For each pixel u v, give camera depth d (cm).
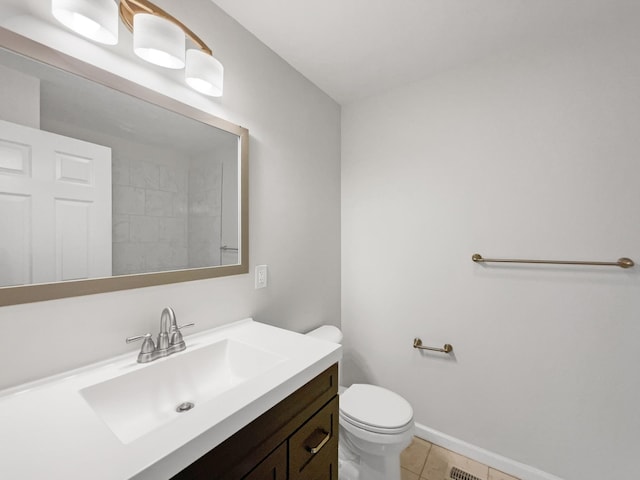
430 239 178
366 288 205
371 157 201
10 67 72
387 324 196
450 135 171
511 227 154
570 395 141
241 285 135
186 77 100
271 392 74
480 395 163
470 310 166
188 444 55
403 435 124
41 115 77
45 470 47
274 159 153
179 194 109
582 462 138
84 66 84
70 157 82
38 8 77
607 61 131
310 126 181
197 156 115
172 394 92
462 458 165
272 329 125
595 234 135
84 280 84
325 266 197
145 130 99
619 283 131
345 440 141
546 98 145
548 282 146
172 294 108
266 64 148
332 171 205
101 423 61
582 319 138
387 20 133
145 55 92
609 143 131
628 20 128
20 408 66
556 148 142
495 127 157
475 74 163
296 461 85
